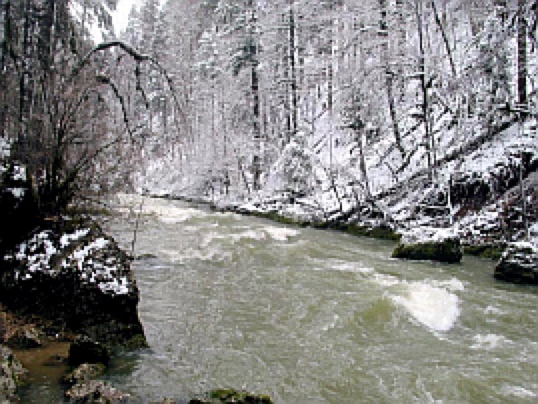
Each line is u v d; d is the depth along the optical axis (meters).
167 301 8.59
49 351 5.58
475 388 5.60
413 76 18.45
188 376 5.54
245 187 30.58
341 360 6.29
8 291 6.13
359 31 21.88
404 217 17.75
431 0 19.58
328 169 22.14
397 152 23.05
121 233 15.49
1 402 4.10
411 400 5.29
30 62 7.49
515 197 15.09
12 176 6.61
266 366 6.01
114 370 5.46
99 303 6.10
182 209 26.78
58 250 6.39
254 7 31.34
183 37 33.25
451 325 7.89
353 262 12.45
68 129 7.73
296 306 8.41
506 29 16.48
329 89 28.36
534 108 15.73
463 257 13.91
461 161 17.52
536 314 8.38
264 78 33.66
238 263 11.95
